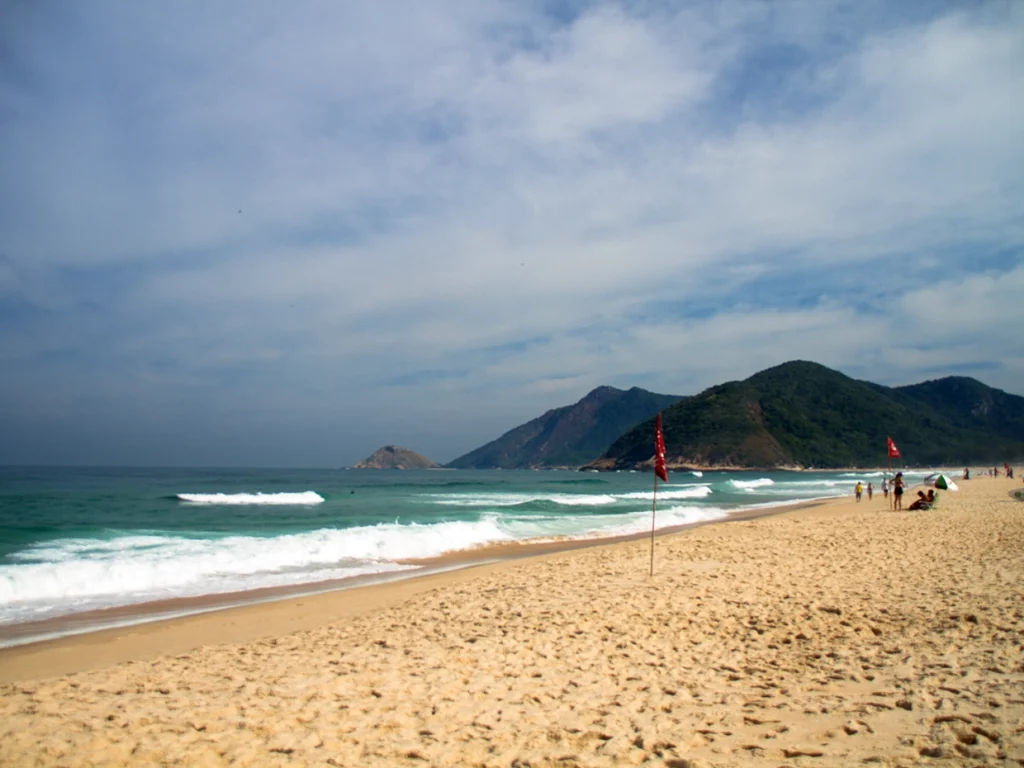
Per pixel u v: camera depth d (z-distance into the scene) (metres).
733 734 4.62
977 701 4.93
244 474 113.94
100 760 4.47
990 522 21.11
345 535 20.25
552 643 7.78
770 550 15.62
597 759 4.30
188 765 4.38
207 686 6.37
